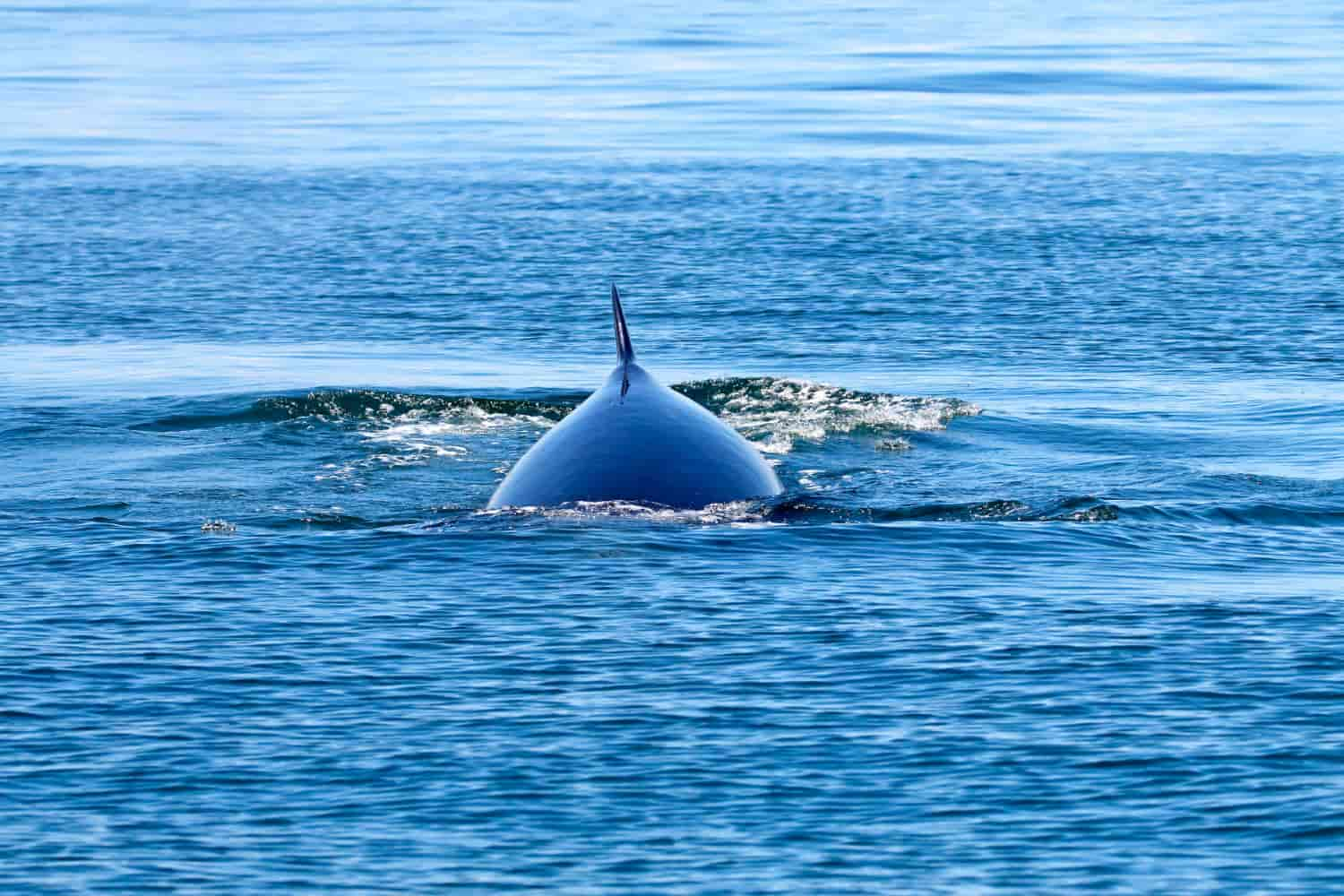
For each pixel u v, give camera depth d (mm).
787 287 121062
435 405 83062
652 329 106875
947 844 34062
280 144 198750
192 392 86562
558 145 197750
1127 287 119562
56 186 167000
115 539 58000
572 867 33250
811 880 32656
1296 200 156875
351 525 60688
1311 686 42094
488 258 132875
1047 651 45094
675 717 40594
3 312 111750
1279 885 32156
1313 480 68062
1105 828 34625
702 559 54188
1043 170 176875
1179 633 46656
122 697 41938
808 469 70000
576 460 61062
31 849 34031
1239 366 94438
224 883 32656
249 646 45812
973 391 88125
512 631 47125
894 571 53250
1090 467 70750
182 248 136875
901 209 154250
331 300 117188
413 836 34594
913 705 41219
